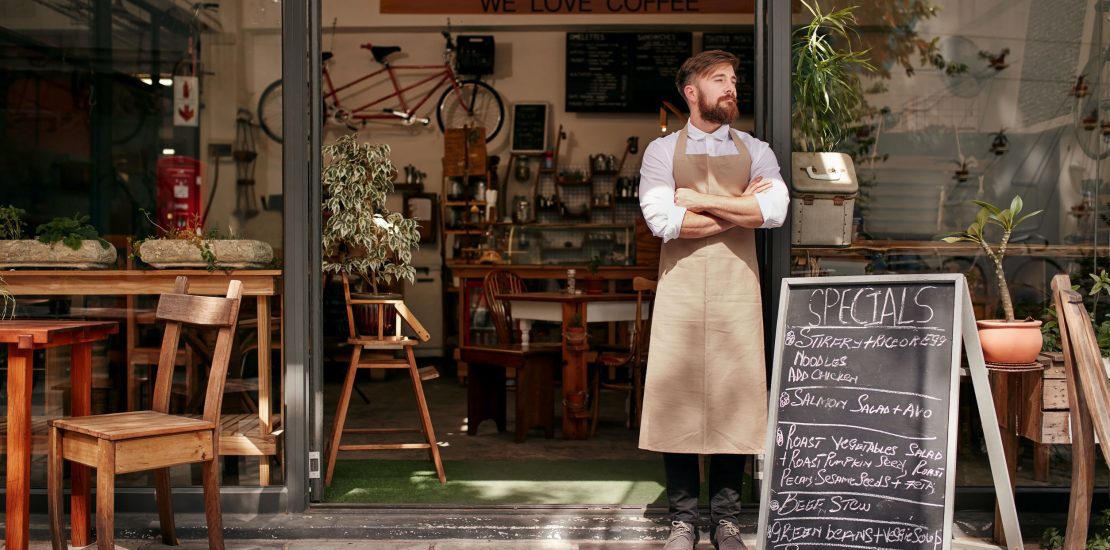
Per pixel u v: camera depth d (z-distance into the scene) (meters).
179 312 3.03
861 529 2.51
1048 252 3.82
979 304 3.82
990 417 2.54
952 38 3.81
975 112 3.82
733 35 9.33
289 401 3.50
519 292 6.35
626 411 6.14
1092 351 2.60
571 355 5.23
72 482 3.27
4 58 4.02
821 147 3.67
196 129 3.83
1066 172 3.84
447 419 5.93
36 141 3.99
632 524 3.38
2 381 3.56
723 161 3.06
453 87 9.50
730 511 3.12
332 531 3.38
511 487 4.05
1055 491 3.51
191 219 3.82
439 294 9.34
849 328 2.66
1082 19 3.86
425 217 9.37
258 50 3.63
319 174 3.58
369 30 9.64
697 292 3.05
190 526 3.37
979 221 3.17
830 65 3.67
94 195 3.95
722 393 3.04
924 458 2.46
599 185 9.44
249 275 3.57
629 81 9.38
